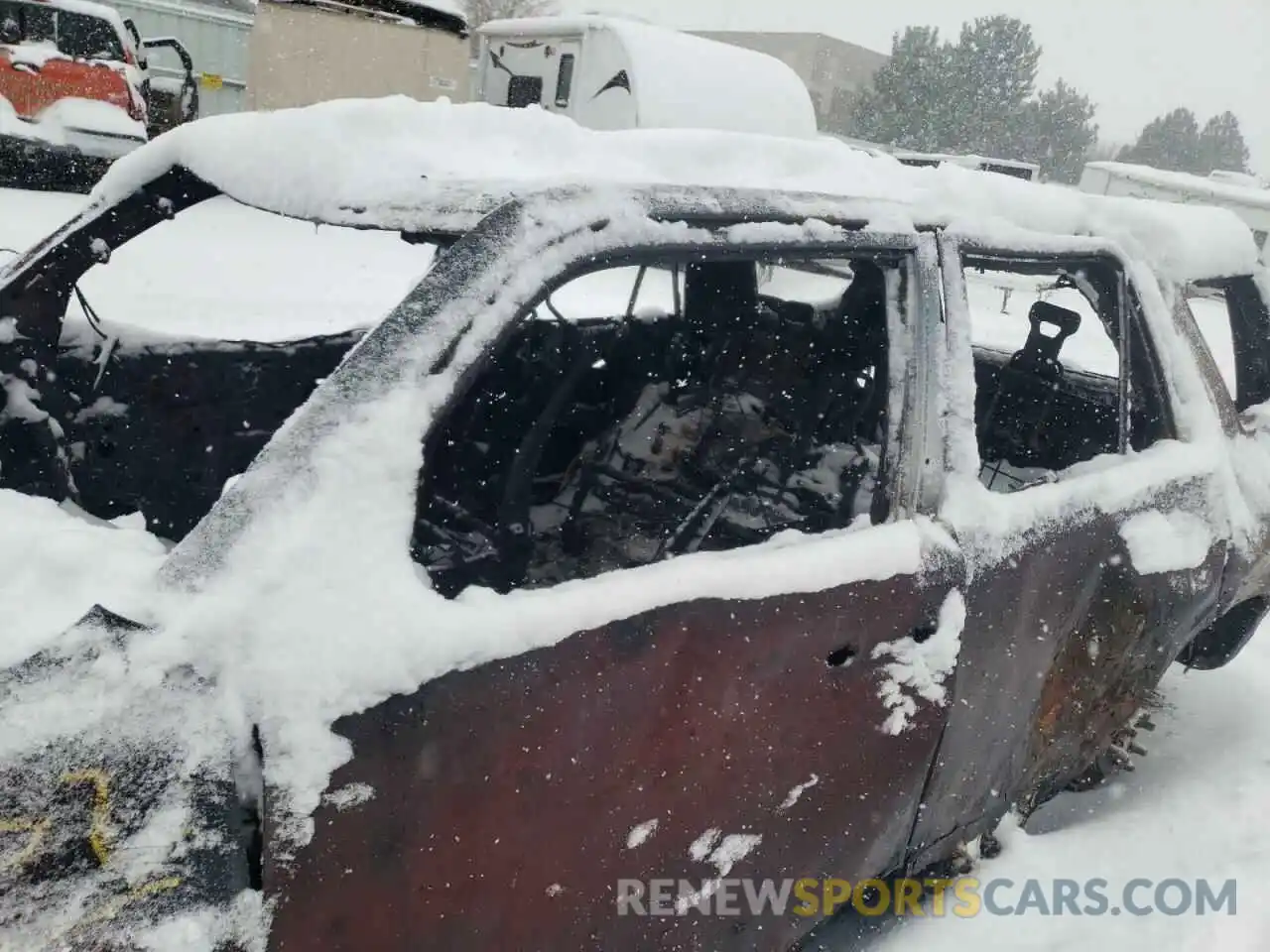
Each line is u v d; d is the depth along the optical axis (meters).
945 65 38.66
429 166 1.59
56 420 2.16
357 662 1.12
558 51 10.34
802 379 2.75
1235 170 53.94
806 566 1.56
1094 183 19.31
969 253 1.99
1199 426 2.55
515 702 1.25
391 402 1.22
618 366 2.96
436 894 1.22
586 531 2.47
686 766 1.45
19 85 8.66
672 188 1.52
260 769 1.08
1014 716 2.04
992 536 1.84
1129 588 2.23
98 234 2.02
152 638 1.05
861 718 1.67
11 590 1.12
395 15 11.47
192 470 2.49
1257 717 3.23
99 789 0.99
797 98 10.25
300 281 7.47
